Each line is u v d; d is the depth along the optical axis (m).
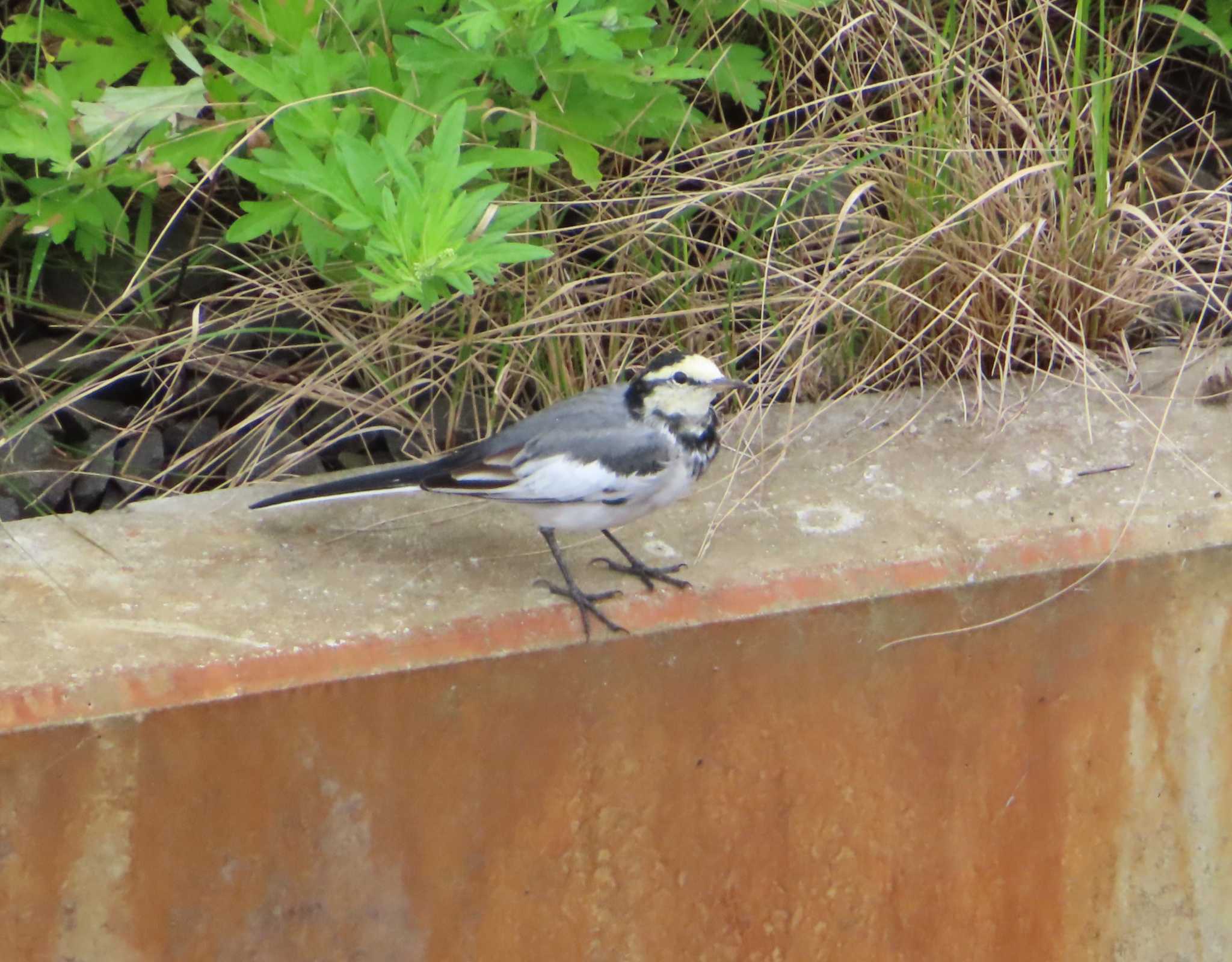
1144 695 7.32
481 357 9.08
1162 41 11.34
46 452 8.50
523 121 8.73
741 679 6.66
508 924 6.68
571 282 9.04
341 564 6.77
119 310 9.41
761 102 10.18
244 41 9.36
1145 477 7.59
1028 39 10.89
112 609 6.28
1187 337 9.38
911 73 10.61
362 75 8.64
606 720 6.52
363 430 8.62
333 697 6.02
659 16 10.09
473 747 6.34
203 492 7.66
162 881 6.00
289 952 6.34
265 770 6.02
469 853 6.48
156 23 8.80
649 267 9.41
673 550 6.92
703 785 6.76
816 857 7.07
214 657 5.89
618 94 8.39
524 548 6.95
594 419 6.52
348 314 9.31
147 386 9.11
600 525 6.64
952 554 6.84
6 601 6.32
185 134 8.40
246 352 9.12
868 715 6.91
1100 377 8.67
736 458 7.88
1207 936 7.96
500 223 7.41
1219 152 10.35
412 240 6.87
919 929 7.41
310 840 6.20
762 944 7.18
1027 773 7.27
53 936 5.92
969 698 7.04
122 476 8.48
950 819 7.23
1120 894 7.70
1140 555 7.04
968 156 9.29
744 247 9.61
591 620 6.37
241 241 7.90
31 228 8.16
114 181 8.32
